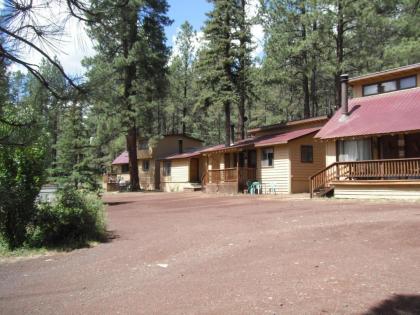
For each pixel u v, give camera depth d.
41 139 4.97
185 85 56.97
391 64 29.08
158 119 61.06
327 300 5.98
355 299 5.98
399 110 21.02
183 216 17.20
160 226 14.48
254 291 6.56
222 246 10.24
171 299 6.41
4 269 9.26
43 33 4.21
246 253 9.31
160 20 35.34
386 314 5.41
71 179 24.19
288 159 27.41
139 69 37.38
